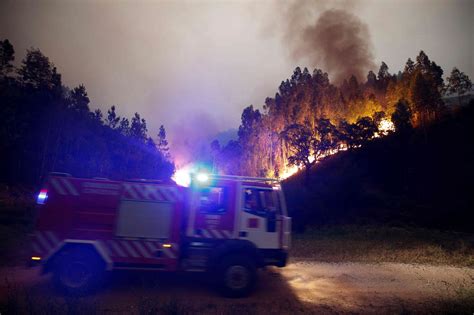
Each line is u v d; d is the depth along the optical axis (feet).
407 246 48.83
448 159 180.55
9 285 22.97
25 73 184.65
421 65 294.25
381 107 313.32
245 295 23.32
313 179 201.05
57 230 22.44
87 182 23.39
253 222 24.90
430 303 23.45
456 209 119.85
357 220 102.42
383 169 192.54
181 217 24.26
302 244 50.01
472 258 40.19
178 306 20.02
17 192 123.54
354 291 26.27
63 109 180.45
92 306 19.90
